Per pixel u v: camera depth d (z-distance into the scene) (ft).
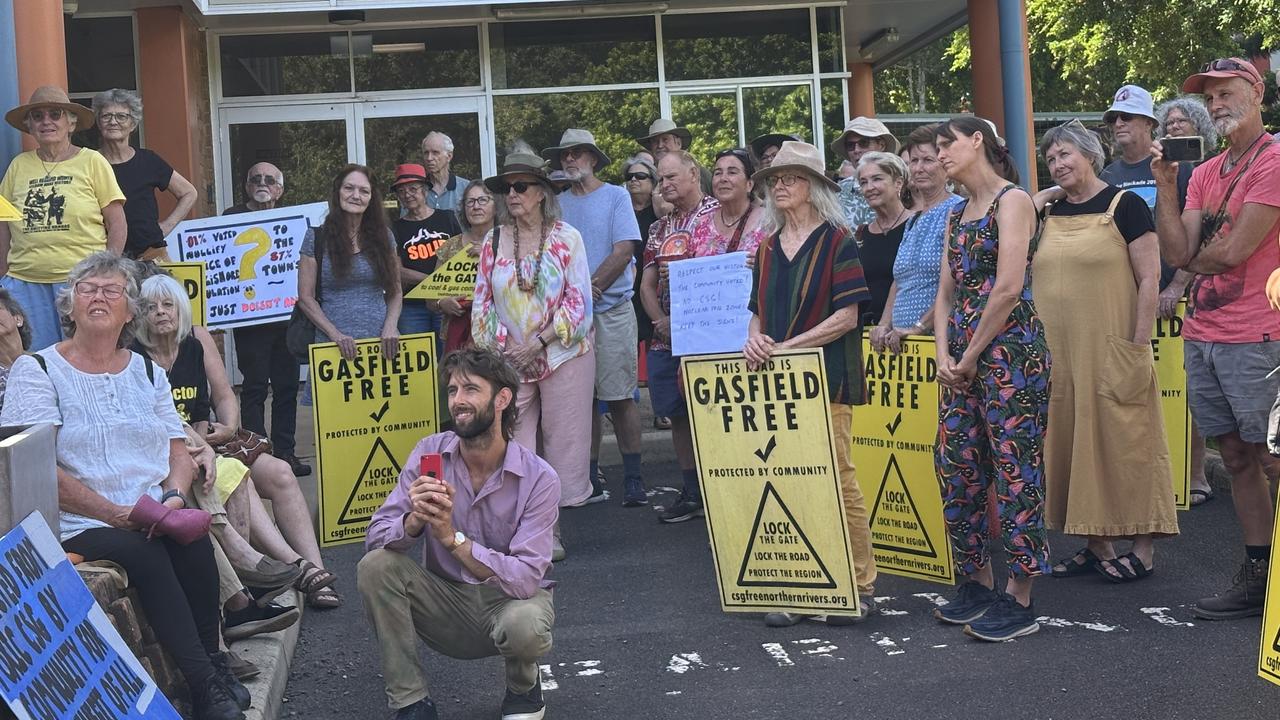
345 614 20.89
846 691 16.48
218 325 28.89
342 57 43.86
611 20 44.83
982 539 18.80
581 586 22.20
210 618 15.62
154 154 27.35
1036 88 93.71
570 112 44.96
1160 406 20.92
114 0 39.19
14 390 15.14
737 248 24.39
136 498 15.43
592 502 28.99
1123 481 20.74
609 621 20.13
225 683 15.10
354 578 23.18
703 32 45.34
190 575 15.40
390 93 44.06
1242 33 64.39
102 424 15.40
